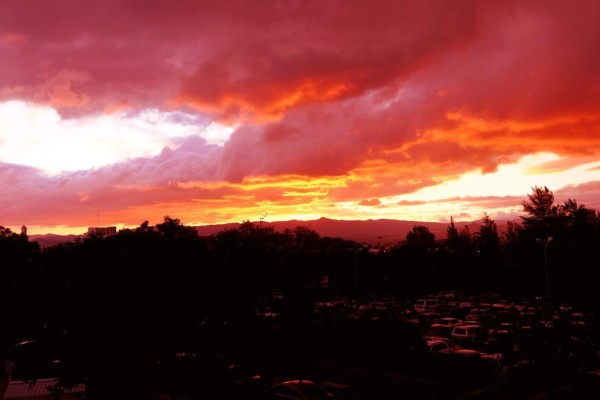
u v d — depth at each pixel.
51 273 22.67
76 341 19.20
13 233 50.97
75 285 20.17
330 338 31.28
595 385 21.19
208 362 18.80
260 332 20.08
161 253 20.53
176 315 19.33
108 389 18.91
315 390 21.20
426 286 89.75
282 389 21.09
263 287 20.75
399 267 88.69
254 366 20.05
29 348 20.38
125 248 21.44
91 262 21.83
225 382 18.83
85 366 19.03
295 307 21.47
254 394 19.98
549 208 96.69
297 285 21.62
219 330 19.78
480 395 22.20
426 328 42.03
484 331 40.66
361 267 86.12
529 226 97.38
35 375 20.47
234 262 20.53
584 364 22.50
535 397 20.72
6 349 23.06
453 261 91.62
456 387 25.38
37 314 21.70
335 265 78.62
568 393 20.62
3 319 22.53
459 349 31.31
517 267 79.69
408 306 61.47
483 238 109.44
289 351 31.61
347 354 30.36
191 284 19.61
